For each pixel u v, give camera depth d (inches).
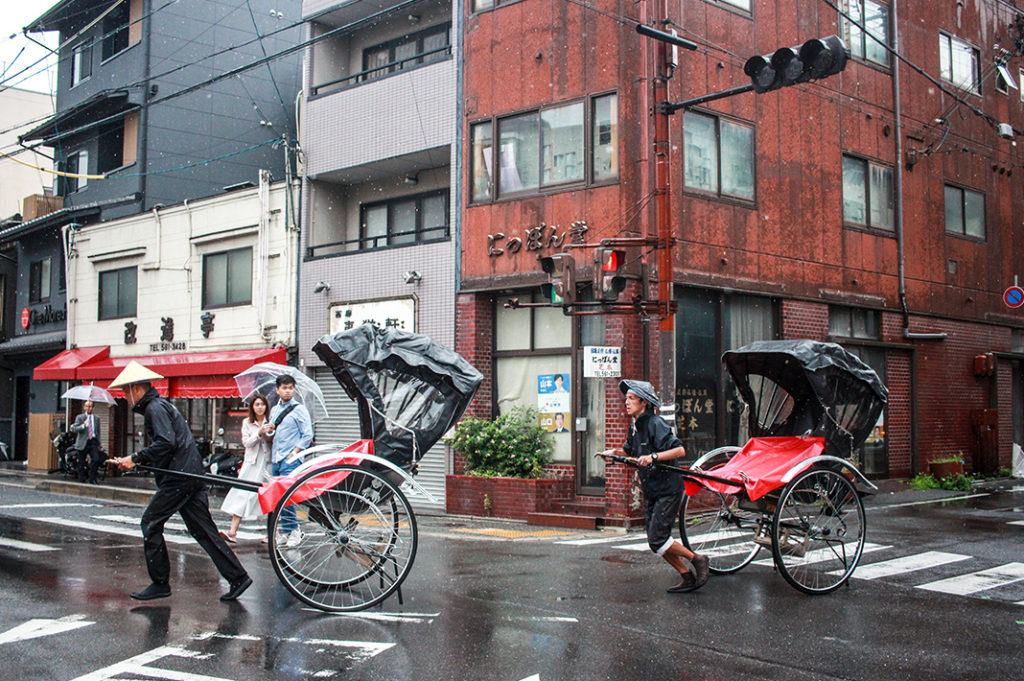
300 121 770.8
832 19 716.0
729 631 263.6
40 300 1110.4
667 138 499.8
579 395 584.4
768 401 363.6
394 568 305.9
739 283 623.8
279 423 391.2
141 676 217.9
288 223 765.9
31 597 301.7
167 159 960.3
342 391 717.9
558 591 316.5
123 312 939.3
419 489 292.7
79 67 1078.4
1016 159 914.7
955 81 843.4
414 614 280.1
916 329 778.2
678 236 585.9
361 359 307.1
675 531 448.5
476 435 592.4
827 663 234.5
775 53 429.1
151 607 287.1
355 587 314.3
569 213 588.7
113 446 940.6
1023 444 912.9
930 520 537.6
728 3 634.8
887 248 755.4
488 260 625.0
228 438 811.4
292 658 233.1
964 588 329.1
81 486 774.5
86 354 953.5
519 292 619.5
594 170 584.1
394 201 756.0
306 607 287.7
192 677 217.3
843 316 721.6
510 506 569.9
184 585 321.7
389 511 299.0
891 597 312.0
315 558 349.7
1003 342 880.3
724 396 615.2
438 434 312.0
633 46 575.8
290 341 754.8
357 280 708.7
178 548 407.8
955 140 836.6
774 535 312.2
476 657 235.0
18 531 468.4
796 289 667.4
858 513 334.0
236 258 821.9
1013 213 906.1
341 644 245.6
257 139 1021.2
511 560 384.5
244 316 802.8
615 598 305.4
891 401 755.4
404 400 311.7
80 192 1050.1
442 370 309.4
